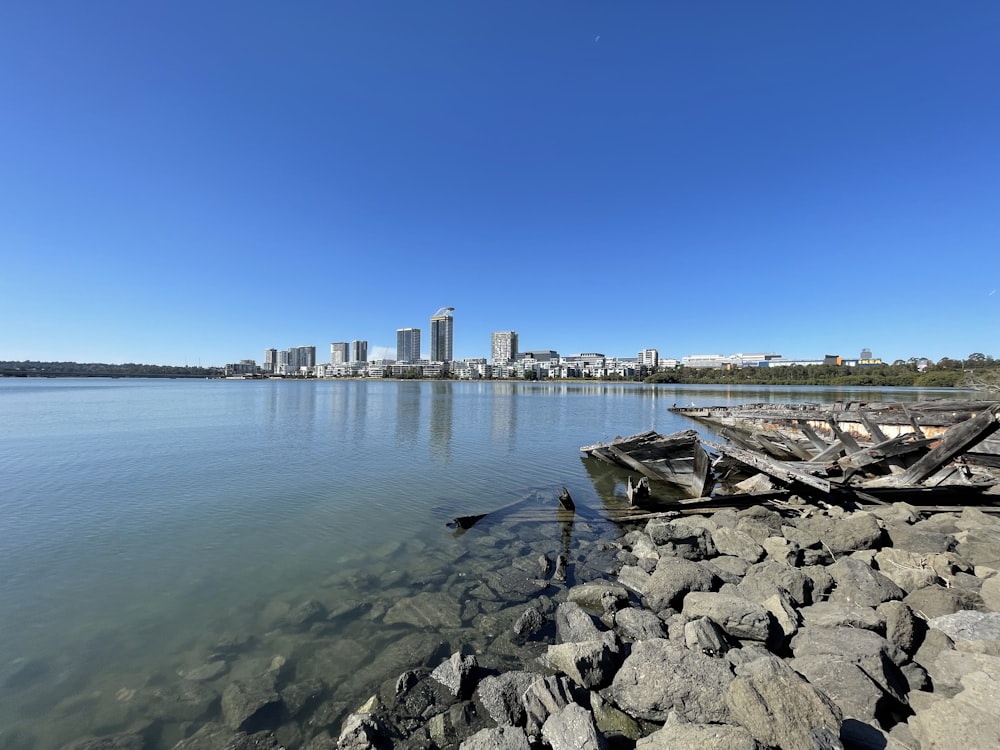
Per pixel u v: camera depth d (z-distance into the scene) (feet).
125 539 41.68
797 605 26.20
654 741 15.99
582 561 37.14
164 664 23.45
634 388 507.71
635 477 69.77
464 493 59.31
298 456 84.23
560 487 63.26
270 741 18.21
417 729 18.52
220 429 123.34
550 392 409.08
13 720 19.49
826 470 51.88
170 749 17.88
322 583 32.94
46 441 99.50
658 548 37.42
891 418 76.07
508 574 34.47
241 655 24.11
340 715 19.62
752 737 14.70
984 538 31.86
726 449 51.37
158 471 70.33
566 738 16.57
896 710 17.42
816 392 339.57
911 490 42.80
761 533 36.52
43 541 41.06
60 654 24.32
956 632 20.66
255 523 46.44
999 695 15.12
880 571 29.17
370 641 25.23
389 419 154.92
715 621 23.82
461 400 274.16
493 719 18.81
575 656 20.61
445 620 27.45
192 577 33.94
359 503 54.03
